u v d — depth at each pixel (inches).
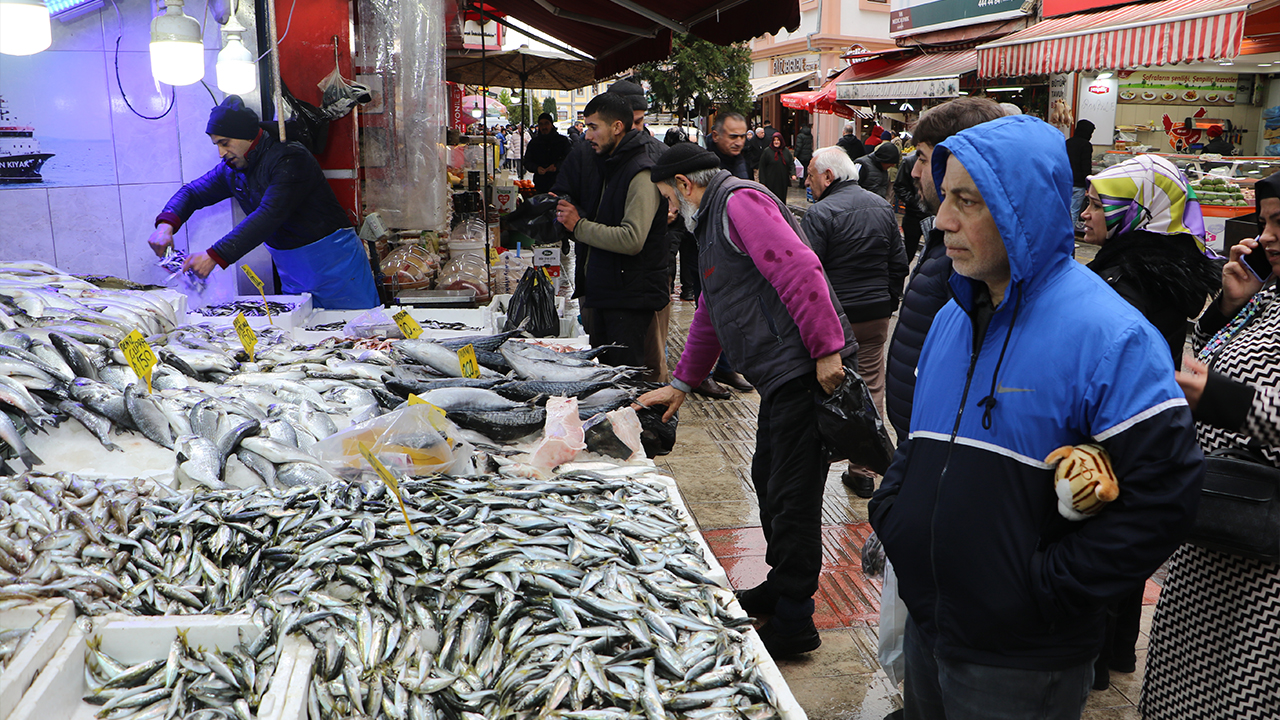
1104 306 66.3
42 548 85.4
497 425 125.2
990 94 672.4
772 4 222.7
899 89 631.8
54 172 201.0
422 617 81.0
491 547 87.5
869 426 121.6
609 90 183.2
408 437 110.9
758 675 74.8
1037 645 69.2
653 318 209.9
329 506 95.8
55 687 72.4
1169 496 62.5
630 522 97.3
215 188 205.3
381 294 232.2
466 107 633.0
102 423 113.0
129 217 209.0
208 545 91.4
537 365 150.0
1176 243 101.7
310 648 77.8
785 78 1246.9
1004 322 70.4
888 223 188.2
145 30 200.4
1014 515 68.4
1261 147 625.0
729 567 161.6
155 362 123.9
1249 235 322.0
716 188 125.6
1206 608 85.6
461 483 102.7
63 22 193.9
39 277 161.3
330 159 227.0
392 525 91.5
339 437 112.9
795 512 128.6
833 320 119.2
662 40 302.4
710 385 262.2
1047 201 66.5
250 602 82.8
